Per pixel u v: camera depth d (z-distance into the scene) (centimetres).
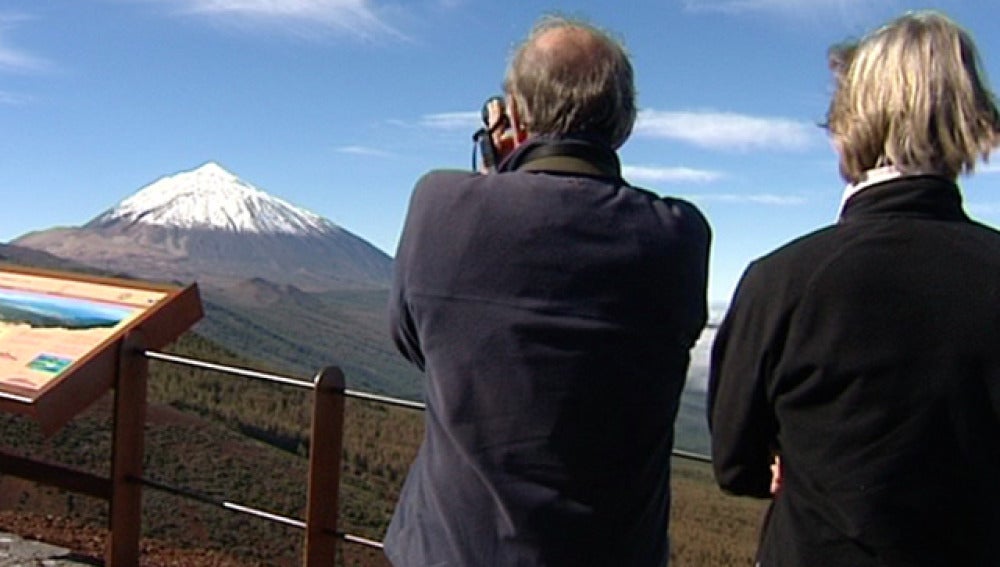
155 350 465
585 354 213
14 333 462
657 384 220
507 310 215
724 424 198
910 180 186
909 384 176
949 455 176
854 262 182
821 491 183
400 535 233
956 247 180
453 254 220
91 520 610
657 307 218
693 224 228
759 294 192
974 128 184
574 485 214
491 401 216
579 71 224
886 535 176
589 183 220
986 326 174
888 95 187
